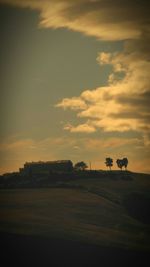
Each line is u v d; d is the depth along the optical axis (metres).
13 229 21.61
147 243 21.56
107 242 21.19
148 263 19.88
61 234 21.48
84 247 20.48
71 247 20.41
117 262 19.84
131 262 19.86
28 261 19.61
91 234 21.94
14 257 19.75
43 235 21.19
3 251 19.95
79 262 19.59
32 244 20.39
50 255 19.80
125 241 21.50
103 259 19.81
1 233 21.06
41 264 19.48
